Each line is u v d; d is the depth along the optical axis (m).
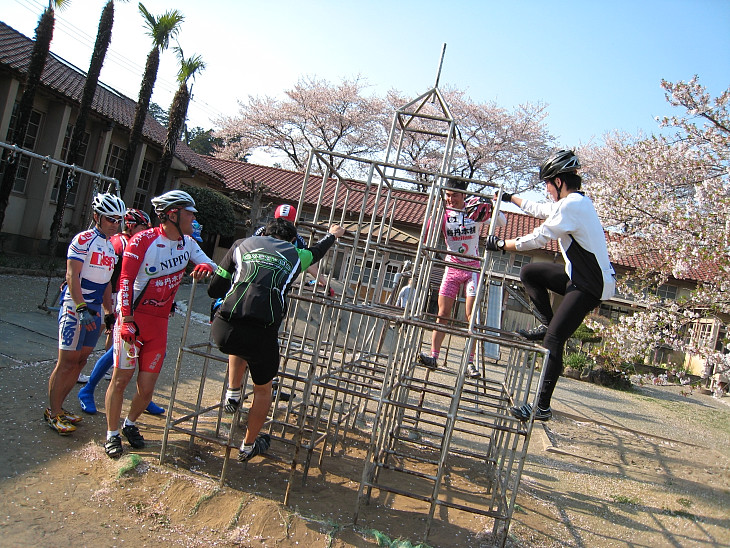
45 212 14.33
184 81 16.06
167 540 3.16
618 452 7.52
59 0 12.02
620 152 12.57
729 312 9.49
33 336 6.76
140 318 4.02
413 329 4.77
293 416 5.87
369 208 19.98
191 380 6.61
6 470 3.50
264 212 18.17
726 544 4.46
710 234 9.58
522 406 3.63
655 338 9.70
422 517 4.02
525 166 27.62
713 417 13.13
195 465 4.10
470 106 27.20
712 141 10.92
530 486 5.35
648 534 4.54
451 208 5.68
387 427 4.73
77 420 4.40
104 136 15.94
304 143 31.52
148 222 5.19
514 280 18.03
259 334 3.49
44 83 13.07
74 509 3.26
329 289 5.00
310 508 3.76
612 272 3.68
